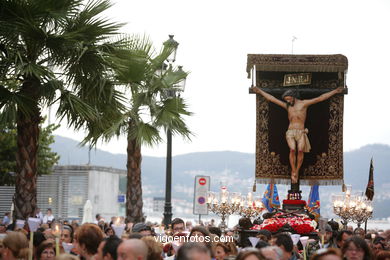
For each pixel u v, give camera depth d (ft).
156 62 79.66
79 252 30.83
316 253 22.43
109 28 63.10
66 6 61.16
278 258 26.25
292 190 85.87
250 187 90.33
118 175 224.33
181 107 81.15
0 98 59.47
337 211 88.53
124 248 23.98
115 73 66.33
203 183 81.41
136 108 77.41
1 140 143.64
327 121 88.58
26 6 59.62
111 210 218.79
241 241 68.28
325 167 88.74
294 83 85.87
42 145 154.92
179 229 50.16
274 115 88.74
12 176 147.13
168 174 84.43
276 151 88.79
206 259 21.38
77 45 60.59
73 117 63.10
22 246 32.76
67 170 202.59
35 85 61.62
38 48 61.57
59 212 200.54
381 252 33.76
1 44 61.05
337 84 87.04
